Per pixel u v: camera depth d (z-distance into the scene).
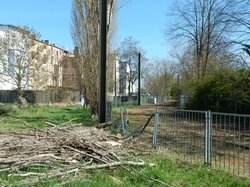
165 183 8.08
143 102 78.88
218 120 11.27
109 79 34.41
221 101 28.00
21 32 40.75
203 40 43.81
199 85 31.31
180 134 12.38
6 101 45.56
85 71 30.23
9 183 6.85
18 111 33.59
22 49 40.91
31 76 41.88
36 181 7.01
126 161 9.17
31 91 45.28
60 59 66.81
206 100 29.86
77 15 31.86
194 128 11.82
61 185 6.93
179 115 12.49
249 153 10.12
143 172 8.59
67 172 7.66
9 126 19.80
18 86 41.09
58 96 55.62
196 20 44.53
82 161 9.07
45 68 44.84
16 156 8.55
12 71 41.03
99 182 7.40
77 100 59.75
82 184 7.02
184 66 59.31
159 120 13.27
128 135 13.59
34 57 41.69
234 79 27.22
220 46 31.42
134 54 88.81
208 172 9.23
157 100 83.75
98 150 9.55
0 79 42.91
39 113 33.91
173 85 78.50
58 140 9.91
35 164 8.20
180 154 11.36
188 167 9.84
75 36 33.19
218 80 28.83
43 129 11.84
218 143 11.53
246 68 26.58
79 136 10.49
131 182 8.06
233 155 10.12
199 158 10.80
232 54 28.73
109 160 9.23
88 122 23.84
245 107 25.95
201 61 44.12
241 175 9.02
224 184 8.38
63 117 28.62
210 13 41.16
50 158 8.52
